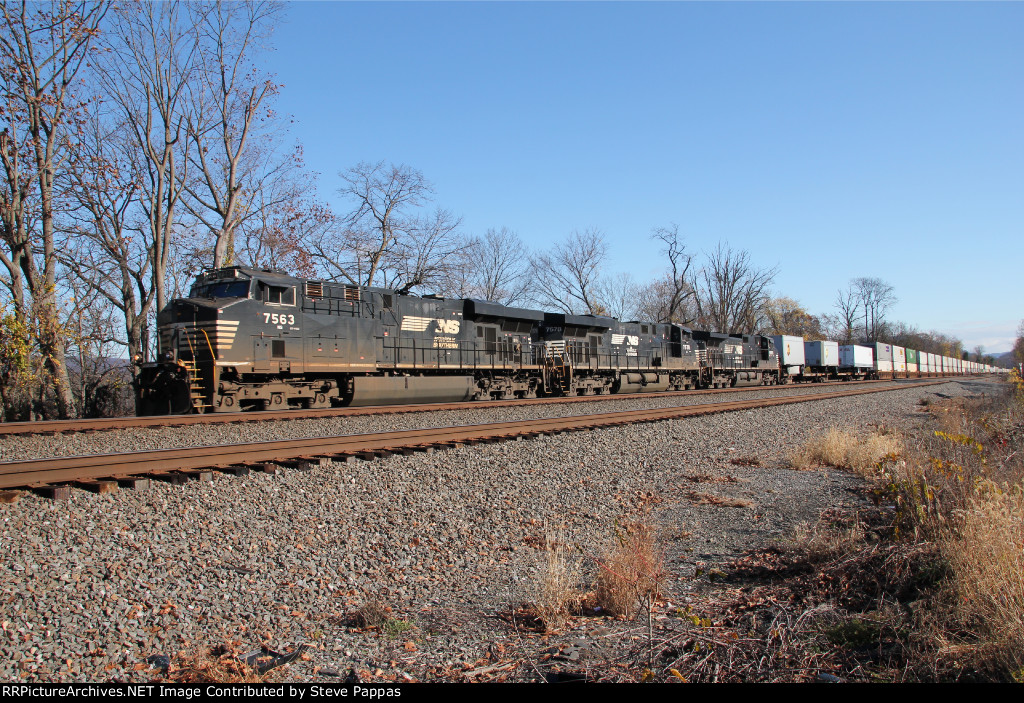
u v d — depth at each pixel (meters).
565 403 22.08
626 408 20.56
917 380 58.66
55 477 7.55
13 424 13.62
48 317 22.08
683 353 35.28
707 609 5.46
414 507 8.02
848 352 56.38
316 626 5.22
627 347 31.38
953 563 5.27
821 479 10.78
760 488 10.15
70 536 6.02
